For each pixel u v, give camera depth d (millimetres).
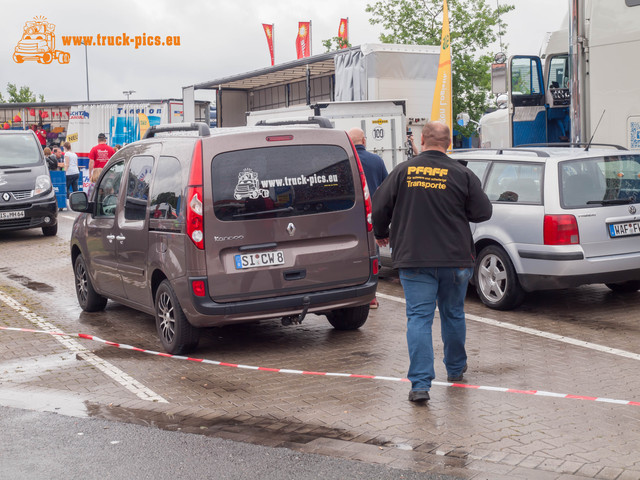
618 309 8672
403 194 5656
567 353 6941
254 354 7254
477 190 5664
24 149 17406
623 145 10711
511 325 8039
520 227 8422
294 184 7094
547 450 4668
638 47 10477
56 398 6008
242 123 26281
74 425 5328
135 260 7750
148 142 7906
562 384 6027
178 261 6934
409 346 5664
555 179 8250
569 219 8117
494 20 31641
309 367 6746
